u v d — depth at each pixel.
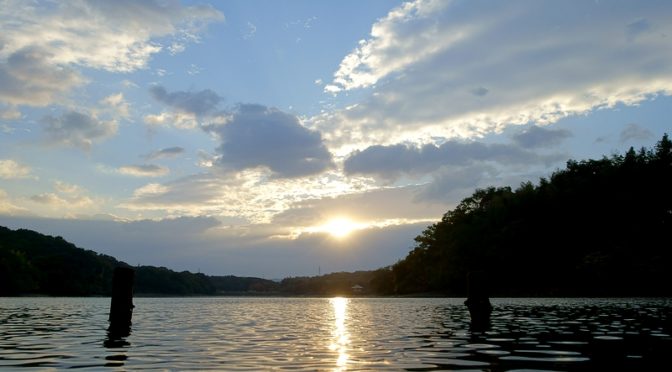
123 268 29.20
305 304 75.31
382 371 11.07
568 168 106.62
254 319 32.19
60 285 160.38
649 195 89.75
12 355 13.84
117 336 19.52
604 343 16.20
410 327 24.14
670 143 91.06
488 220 110.12
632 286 84.69
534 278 101.06
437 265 125.69
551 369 11.26
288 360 12.90
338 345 16.36
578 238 97.31
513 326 23.62
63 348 15.48
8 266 135.62
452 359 12.90
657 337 17.84
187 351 14.84
